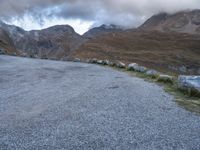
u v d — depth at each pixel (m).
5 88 15.84
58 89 16.11
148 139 8.59
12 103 12.38
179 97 14.95
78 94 14.79
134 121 10.32
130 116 10.96
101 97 14.22
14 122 9.74
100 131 9.12
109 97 14.29
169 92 16.27
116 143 8.17
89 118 10.49
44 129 9.12
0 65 27.88
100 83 18.84
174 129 9.62
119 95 14.87
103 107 12.20
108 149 7.73
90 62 40.28
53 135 8.62
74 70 27.03
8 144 7.86
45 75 22.12
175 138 8.77
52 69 26.95
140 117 10.88
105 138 8.52
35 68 27.00
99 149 7.71
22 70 24.67
